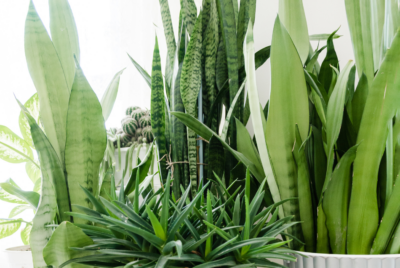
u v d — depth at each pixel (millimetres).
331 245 313
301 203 319
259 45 833
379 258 277
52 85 354
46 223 288
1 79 1274
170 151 489
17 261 481
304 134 322
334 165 356
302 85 314
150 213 192
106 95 469
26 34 344
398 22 351
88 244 255
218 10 521
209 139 424
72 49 382
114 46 1166
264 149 334
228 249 193
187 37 531
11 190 362
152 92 464
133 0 1164
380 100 283
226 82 491
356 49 388
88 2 1217
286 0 422
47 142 323
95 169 344
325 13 788
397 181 281
